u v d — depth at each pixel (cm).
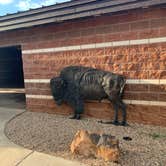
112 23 577
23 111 773
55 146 445
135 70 562
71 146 418
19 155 408
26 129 563
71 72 641
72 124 598
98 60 612
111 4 526
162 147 425
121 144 442
